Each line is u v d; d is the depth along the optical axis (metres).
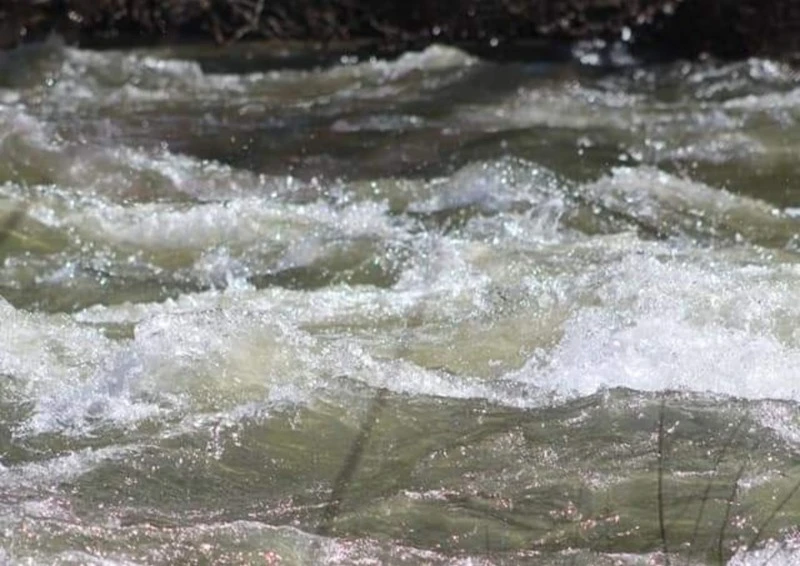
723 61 28.92
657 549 13.73
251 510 14.30
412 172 22.95
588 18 29.70
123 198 21.78
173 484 14.70
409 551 13.73
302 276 19.27
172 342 16.31
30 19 29.53
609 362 16.33
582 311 17.16
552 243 19.88
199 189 22.23
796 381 15.98
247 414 15.64
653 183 22.03
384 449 15.19
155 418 15.62
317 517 14.19
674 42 29.42
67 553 13.48
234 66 28.86
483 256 19.22
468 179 22.08
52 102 26.39
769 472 14.68
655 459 14.90
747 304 17.11
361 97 27.11
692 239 20.27
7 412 15.74
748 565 13.53
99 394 15.98
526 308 17.47
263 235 20.14
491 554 13.70
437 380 16.20
